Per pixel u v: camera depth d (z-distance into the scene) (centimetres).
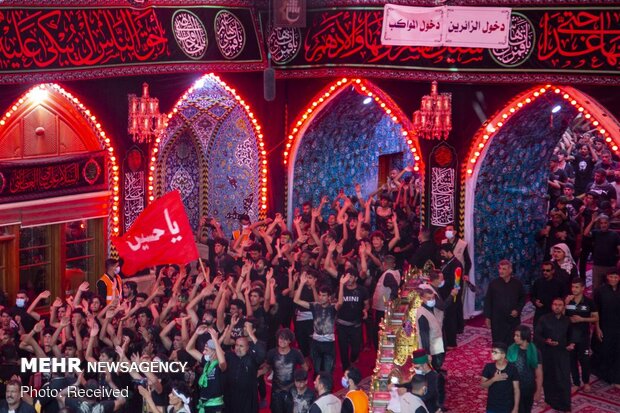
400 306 1759
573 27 2212
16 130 2195
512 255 2500
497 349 1592
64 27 2147
